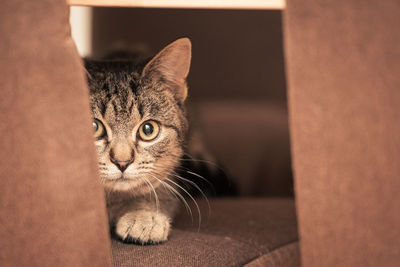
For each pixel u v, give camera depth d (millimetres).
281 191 2688
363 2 869
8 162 848
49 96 830
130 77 1412
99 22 3396
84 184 835
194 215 1567
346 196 873
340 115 863
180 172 1717
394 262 891
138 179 1388
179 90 1538
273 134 2869
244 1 1044
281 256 1249
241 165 2727
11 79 835
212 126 2877
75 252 850
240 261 1135
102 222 840
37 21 828
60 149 834
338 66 861
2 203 856
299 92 843
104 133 1328
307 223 863
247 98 3918
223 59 3949
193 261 1065
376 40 873
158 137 1430
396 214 887
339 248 876
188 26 3877
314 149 855
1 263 864
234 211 1629
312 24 849
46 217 851
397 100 879
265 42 3934
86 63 1420
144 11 3711
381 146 878
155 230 1176
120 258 1054
